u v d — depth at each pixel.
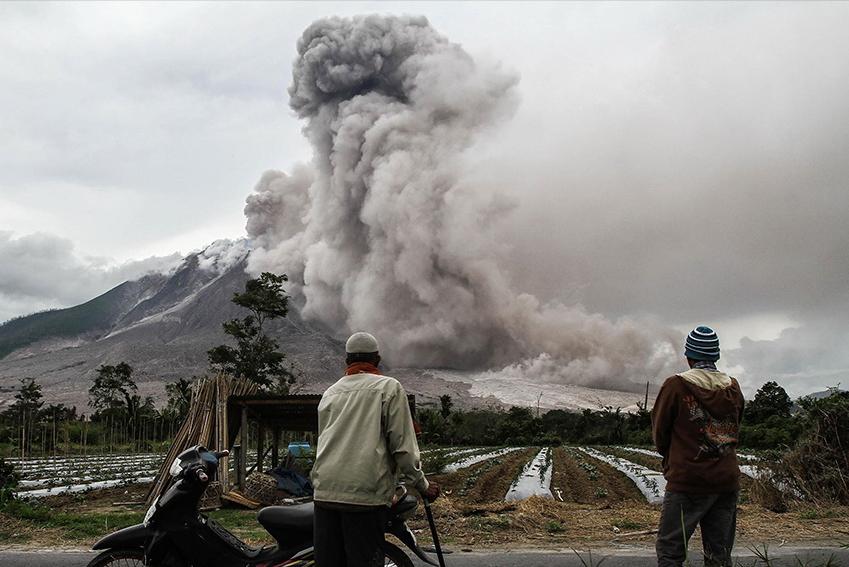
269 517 6.41
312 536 6.36
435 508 13.59
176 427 65.88
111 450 55.56
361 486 5.31
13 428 61.56
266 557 6.63
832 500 13.41
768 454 14.61
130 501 19.23
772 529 10.77
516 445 68.75
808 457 13.84
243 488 18.00
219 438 18.19
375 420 5.41
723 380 6.13
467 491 22.67
